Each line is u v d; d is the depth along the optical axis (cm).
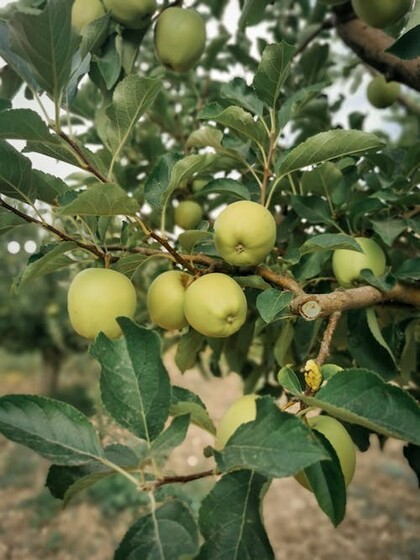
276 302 47
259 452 34
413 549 208
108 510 214
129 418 39
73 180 84
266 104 58
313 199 65
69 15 44
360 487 257
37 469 258
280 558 205
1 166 47
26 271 46
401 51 44
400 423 35
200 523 36
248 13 69
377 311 65
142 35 68
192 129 101
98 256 50
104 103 69
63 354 322
